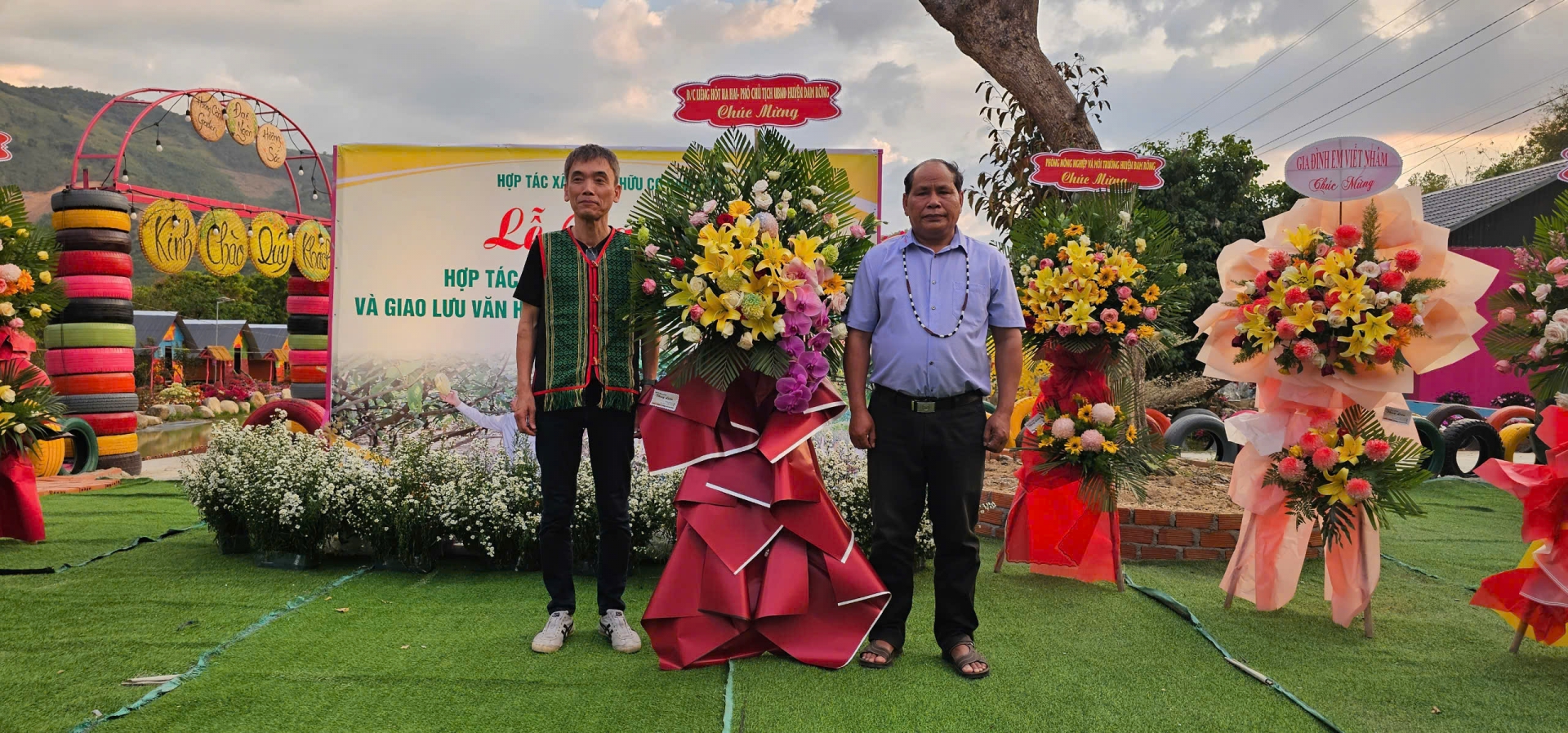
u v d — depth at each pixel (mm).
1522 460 10578
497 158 5914
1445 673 3098
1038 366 4898
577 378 3076
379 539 4227
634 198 5879
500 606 3639
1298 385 3637
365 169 5879
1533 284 3492
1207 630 3535
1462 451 10742
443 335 5891
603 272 3137
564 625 3154
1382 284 3441
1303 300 3514
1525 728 2635
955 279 3006
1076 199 5262
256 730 2418
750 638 3092
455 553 4465
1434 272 3539
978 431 3020
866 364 3104
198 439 14859
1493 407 13516
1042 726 2576
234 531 4527
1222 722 2637
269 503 4242
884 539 3062
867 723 2559
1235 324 3877
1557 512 3242
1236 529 4762
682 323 3014
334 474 4340
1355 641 3438
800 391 2938
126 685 2723
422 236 5887
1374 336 3418
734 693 2750
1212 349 3975
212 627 3305
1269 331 3670
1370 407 3523
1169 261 4504
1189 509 5090
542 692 2721
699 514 3041
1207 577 4434
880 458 3057
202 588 3867
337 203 5871
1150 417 8664
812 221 3156
